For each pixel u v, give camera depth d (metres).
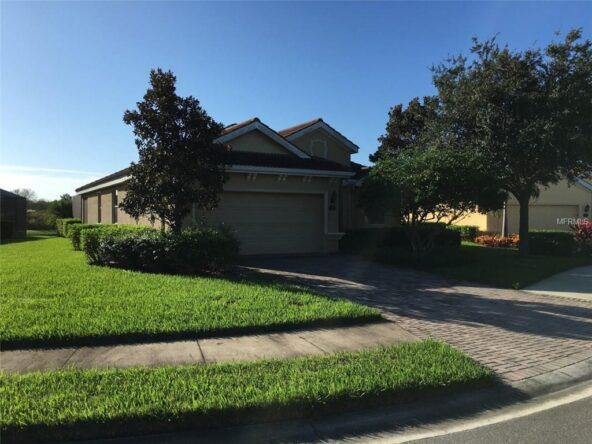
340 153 23.91
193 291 8.63
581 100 15.03
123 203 12.01
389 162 14.43
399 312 8.24
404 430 4.16
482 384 5.04
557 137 15.02
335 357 5.51
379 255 15.43
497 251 19.75
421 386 4.73
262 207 16.50
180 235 11.31
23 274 10.50
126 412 3.89
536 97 15.39
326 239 17.59
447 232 20.11
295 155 18.38
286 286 9.57
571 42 15.48
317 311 7.45
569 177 17.44
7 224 27.81
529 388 5.14
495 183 13.49
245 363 5.20
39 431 3.72
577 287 11.49
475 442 3.95
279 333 6.61
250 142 17.55
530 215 28.25
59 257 14.60
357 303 8.74
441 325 7.46
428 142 18.39
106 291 8.51
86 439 3.79
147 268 11.42
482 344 6.55
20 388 4.38
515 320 7.98
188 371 4.91
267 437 3.97
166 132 11.85
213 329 6.36
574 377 5.49
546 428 4.22
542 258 17.00
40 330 5.95
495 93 15.96
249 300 8.02
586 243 18.30
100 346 5.81
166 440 3.83
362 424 4.24
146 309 7.16
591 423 4.33
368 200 14.43
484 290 10.80
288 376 4.83
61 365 5.14
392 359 5.50
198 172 11.96
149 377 4.70
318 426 4.18
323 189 17.50
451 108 17.36
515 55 16.03
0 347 5.62
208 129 12.13
